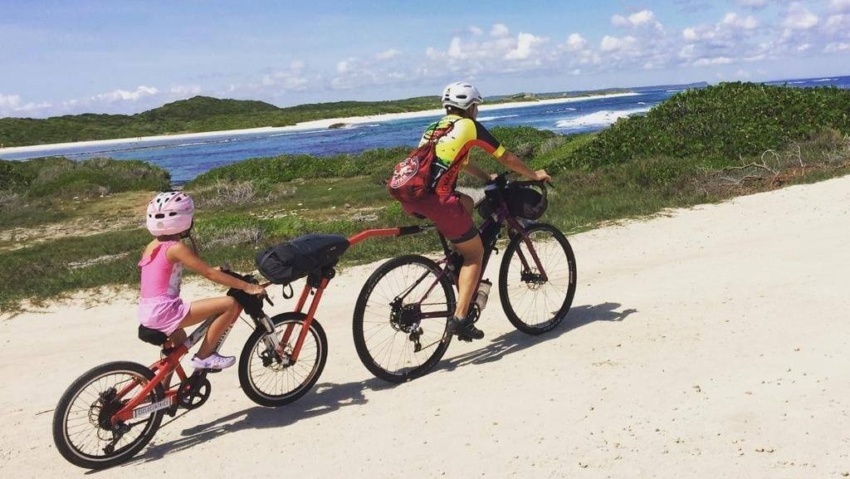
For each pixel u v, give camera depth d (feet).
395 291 16.53
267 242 39.47
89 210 70.08
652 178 46.19
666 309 19.47
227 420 15.53
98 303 29.04
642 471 10.71
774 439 11.15
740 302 19.19
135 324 25.72
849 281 19.81
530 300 20.15
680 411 12.62
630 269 26.22
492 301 23.21
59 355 22.53
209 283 30.76
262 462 13.10
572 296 19.48
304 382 16.30
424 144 15.72
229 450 13.83
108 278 32.30
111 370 13.71
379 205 56.80
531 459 11.60
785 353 14.94
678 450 11.19
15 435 15.92
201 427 15.30
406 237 35.29
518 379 15.52
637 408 13.03
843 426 11.25
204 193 72.54
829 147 49.42
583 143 65.10
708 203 38.86
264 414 15.64
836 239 26.35
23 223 63.62
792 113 57.06
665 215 36.70
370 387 16.58
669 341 16.70
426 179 15.44
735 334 16.61
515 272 19.38
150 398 14.25
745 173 45.11
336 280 29.30
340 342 20.71
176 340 14.64
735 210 36.09
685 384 13.91
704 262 25.23
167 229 13.82
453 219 16.03
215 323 14.62
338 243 15.49
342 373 17.89
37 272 35.37
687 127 58.13
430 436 13.16
